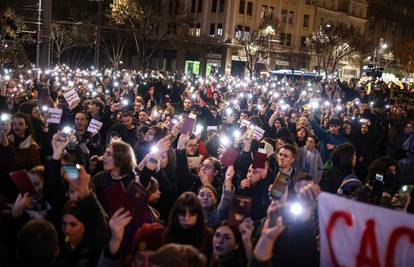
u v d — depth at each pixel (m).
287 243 3.89
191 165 6.96
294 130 12.32
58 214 4.64
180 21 49.38
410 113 19.03
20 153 6.18
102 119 9.86
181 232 4.21
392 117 14.38
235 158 6.24
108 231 4.09
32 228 3.59
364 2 81.56
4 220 4.39
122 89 19.94
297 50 66.75
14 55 28.48
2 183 5.86
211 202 5.23
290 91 22.33
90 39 53.72
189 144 7.12
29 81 17.39
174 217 4.21
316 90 26.25
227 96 20.09
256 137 7.68
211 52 60.09
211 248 4.35
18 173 4.28
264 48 57.59
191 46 59.34
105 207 4.98
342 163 6.45
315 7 69.00
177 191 6.17
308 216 3.94
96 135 8.05
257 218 5.62
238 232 4.00
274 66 62.97
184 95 17.20
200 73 61.00
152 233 4.00
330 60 67.25
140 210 3.74
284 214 3.61
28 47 50.75
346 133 11.28
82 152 6.36
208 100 18.78
